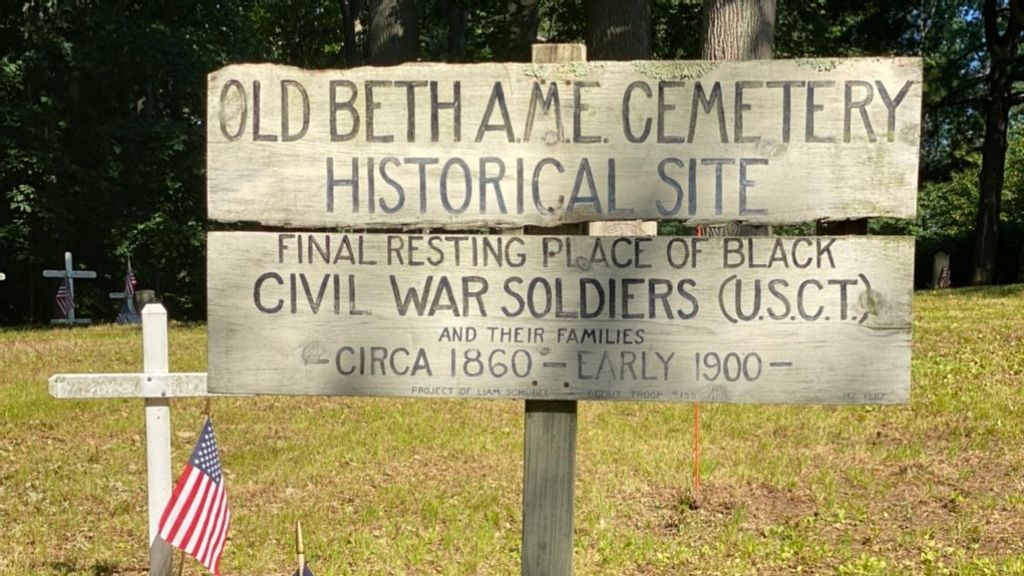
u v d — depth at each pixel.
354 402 9.88
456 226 3.34
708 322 3.27
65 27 24.19
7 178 24.27
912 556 5.30
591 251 3.29
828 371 3.25
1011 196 32.59
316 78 3.35
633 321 3.29
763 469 7.01
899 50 29.75
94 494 6.64
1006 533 5.60
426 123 3.33
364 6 30.06
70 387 4.10
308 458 7.53
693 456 7.35
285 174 3.37
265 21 37.72
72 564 5.28
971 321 13.55
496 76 3.31
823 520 5.95
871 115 3.21
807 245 3.24
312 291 3.37
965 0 30.66
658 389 3.29
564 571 3.44
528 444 3.42
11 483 6.89
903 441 7.83
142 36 24.34
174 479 7.02
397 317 3.36
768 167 3.25
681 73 3.26
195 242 25.69
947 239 31.17
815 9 23.44
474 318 3.34
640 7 14.04
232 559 5.39
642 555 5.36
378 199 3.36
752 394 3.27
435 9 25.31
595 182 3.30
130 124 25.58
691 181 3.27
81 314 26.22
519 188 3.32
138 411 9.50
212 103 3.37
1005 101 27.38
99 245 26.80
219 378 3.40
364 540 5.62
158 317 4.15
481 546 5.47
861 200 3.23
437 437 8.18
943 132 35.47
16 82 23.62
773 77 3.24
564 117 3.30
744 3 10.82
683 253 3.27
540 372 3.32
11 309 26.70
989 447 7.48
